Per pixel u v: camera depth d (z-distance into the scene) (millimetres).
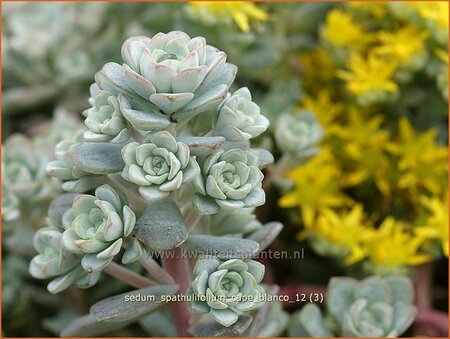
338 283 155
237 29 200
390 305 153
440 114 205
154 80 104
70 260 121
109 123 106
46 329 183
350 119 207
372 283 154
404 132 199
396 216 204
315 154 175
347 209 208
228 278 114
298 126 176
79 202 113
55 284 121
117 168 110
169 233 107
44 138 183
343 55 203
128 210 109
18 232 171
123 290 173
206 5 191
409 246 179
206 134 118
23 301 173
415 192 202
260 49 204
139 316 129
